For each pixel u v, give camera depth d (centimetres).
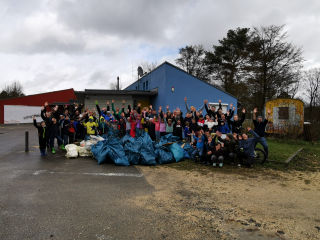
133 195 450
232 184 533
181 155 765
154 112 1021
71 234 303
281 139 1364
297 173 642
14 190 464
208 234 312
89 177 564
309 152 987
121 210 381
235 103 1723
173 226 332
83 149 806
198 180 560
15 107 2898
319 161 812
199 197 448
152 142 787
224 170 659
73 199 423
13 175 568
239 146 709
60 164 689
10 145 1046
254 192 482
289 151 966
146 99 1691
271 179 579
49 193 451
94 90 1517
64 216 354
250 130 686
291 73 2117
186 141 930
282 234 316
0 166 657
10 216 352
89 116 983
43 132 801
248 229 328
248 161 685
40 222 334
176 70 1501
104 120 1043
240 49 3012
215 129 852
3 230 310
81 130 1066
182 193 468
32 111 3034
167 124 963
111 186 501
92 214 363
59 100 3212
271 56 2144
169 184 525
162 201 423
